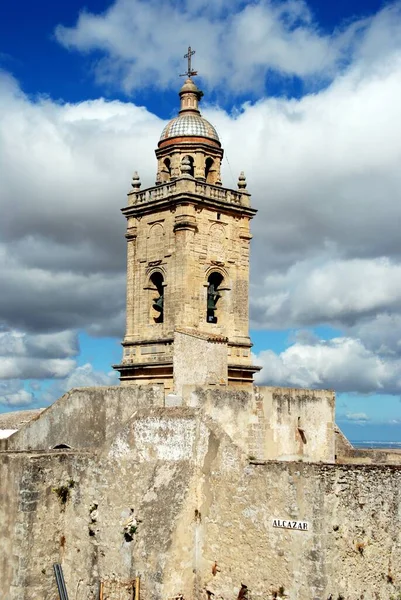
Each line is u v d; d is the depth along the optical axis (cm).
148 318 5488
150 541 2795
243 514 2697
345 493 2575
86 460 3083
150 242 5531
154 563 2759
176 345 4062
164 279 5400
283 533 2592
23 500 3002
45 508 3042
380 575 2633
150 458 2947
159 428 2941
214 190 5509
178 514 2788
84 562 2994
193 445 2861
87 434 3531
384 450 4069
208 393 3378
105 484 3006
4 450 3538
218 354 3953
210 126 5781
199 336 3975
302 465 2580
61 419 3644
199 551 2795
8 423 4875
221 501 2759
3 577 3028
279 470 2628
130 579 2830
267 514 2638
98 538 2972
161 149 5725
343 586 2530
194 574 2795
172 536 2762
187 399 3447
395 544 2688
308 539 2531
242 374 5450
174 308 5297
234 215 5597
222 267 5491
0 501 3088
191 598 2778
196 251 5347
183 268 5275
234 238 5591
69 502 3091
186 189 5325
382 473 2680
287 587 2558
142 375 5334
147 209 5522
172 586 2739
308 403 3819
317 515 2522
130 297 5584
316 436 3850
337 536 2536
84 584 2975
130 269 5612
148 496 2881
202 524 2800
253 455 3462
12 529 3025
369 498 2634
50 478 3066
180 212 5325
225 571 2714
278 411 3634
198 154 5638
